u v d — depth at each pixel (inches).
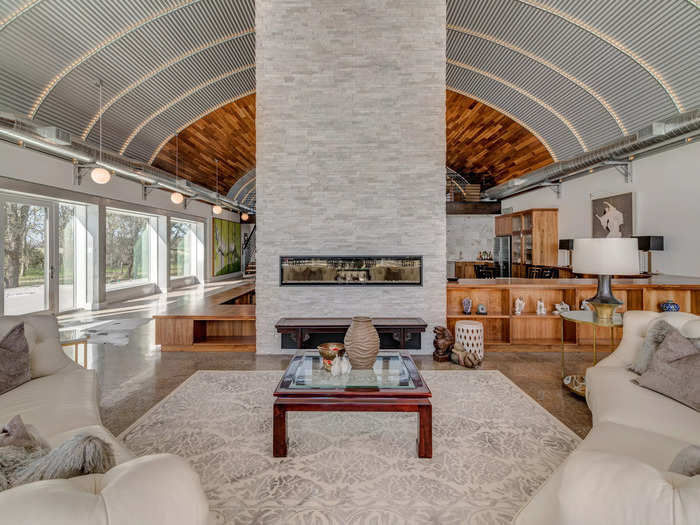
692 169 200.1
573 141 290.5
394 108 171.6
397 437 95.6
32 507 26.0
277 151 172.7
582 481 33.5
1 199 224.1
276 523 64.9
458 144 398.9
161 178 302.0
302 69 171.2
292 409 86.0
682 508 28.5
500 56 247.8
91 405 81.0
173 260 437.4
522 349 175.3
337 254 173.6
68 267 279.4
